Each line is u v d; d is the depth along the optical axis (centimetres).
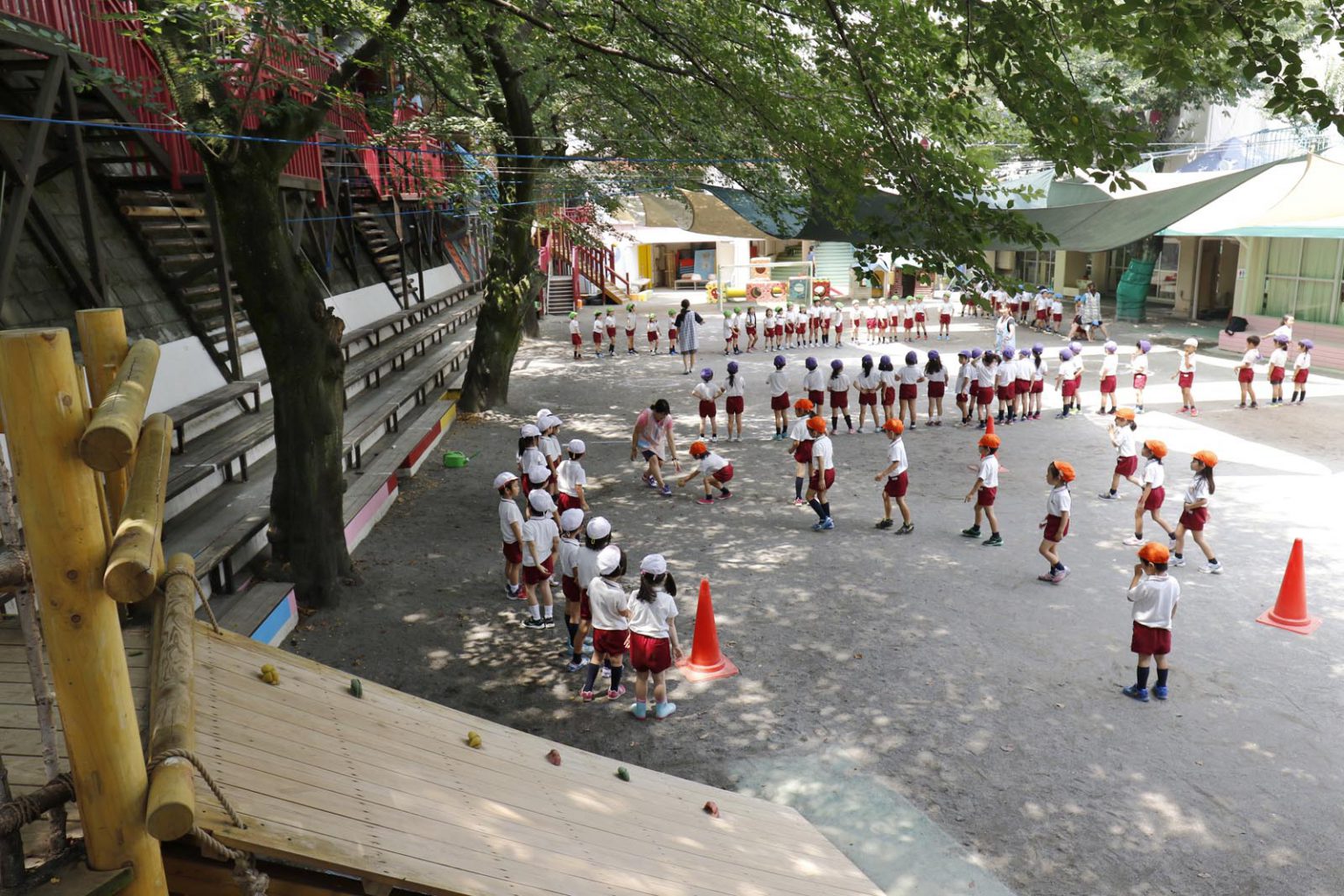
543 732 813
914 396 1961
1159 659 831
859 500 1472
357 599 1083
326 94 910
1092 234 1931
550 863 350
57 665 225
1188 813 684
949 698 855
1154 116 3061
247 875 252
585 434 1920
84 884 234
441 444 1830
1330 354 2514
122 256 1257
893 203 792
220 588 977
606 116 1895
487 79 1725
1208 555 1131
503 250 2064
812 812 693
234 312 1514
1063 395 2041
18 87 1081
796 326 3169
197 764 238
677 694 873
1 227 990
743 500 1476
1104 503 1418
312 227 1953
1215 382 2353
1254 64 589
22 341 209
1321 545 1214
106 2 1026
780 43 962
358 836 293
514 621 1034
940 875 623
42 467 215
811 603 1070
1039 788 718
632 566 1190
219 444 1165
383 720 407
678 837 462
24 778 333
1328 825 668
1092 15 639
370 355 1830
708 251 5100
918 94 800
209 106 882
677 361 2873
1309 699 838
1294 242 2686
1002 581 1125
